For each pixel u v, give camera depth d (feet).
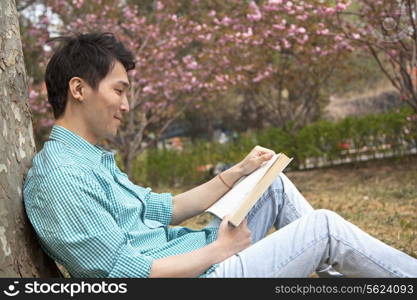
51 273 7.20
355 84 41.60
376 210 19.17
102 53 6.97
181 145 44.73
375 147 33.47
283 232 7.01
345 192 24.73
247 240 7.16
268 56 32.35
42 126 29.91
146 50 30.53
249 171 8.85
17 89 7.22
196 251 6.77
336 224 6.97
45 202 6.38
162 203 8.64
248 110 56.03
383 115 33.17
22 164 6.98
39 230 6.47
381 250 6.94
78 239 6.22
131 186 7.71
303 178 31.76
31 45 31.12
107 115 7.06
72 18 31.17
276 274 6.82
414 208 19.11
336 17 26.89
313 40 28.71
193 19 32.53
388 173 29.27
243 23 28.14
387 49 27.40
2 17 7.13
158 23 31.24
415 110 28.66
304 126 36.37
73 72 6.91
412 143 31.81
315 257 6.94
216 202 8.60
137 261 6.38
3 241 6.36
